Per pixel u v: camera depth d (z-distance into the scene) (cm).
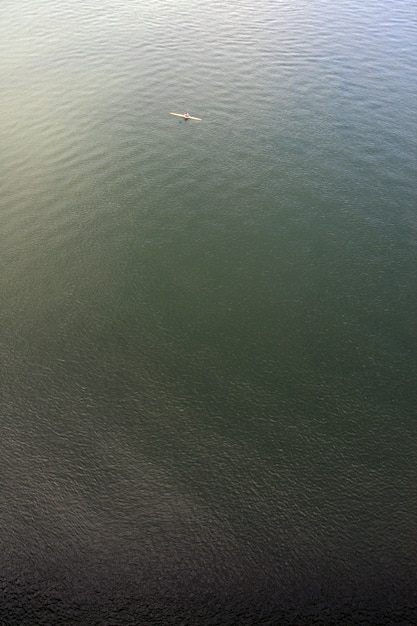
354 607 3162
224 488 3641
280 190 5803
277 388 4172
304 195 5753
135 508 3538
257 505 3562
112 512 3516
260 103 6962
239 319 4631
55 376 4203
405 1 9825
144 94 7081
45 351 4356
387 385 4206
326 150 6278
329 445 3856
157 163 6062
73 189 5734
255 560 3338
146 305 4709
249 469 3728
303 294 4838
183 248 5188
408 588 3228
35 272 4925
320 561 3328
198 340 4469
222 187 5812
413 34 8600
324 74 7519
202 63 7700
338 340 4500
